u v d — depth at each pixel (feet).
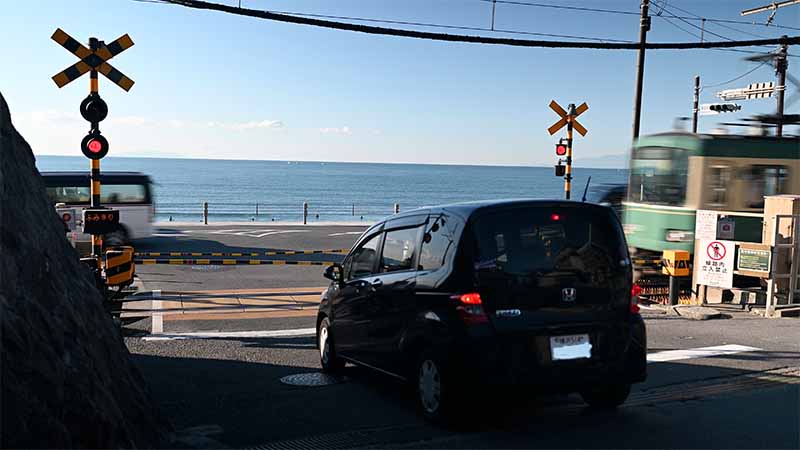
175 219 188.14
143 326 34.04
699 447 16.51
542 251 17.89
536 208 18.26
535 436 17.42
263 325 34.40
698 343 30.27
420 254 19.76
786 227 38.70
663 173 54.19
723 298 43.21
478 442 16.94
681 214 52.70
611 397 19.67
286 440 17.37
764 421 18.71
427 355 18.43
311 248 72.59
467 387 17.11
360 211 232.12
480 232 17.75
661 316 37.68
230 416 19.56
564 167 65.26
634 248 56.03
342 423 18.83
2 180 15.29
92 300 17.83
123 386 16.71
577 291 17.92
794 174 54.85
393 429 18.16
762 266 37.88
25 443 11.76
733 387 22.77
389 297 20.49
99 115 35.63
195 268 57.00
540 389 17.22
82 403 13.69
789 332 32.91
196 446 16.67
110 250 33.47
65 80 34.81
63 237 18.13
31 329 13.66
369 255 22.99
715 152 52.54
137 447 15.39
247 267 57.93
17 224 15.25
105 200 73.87
